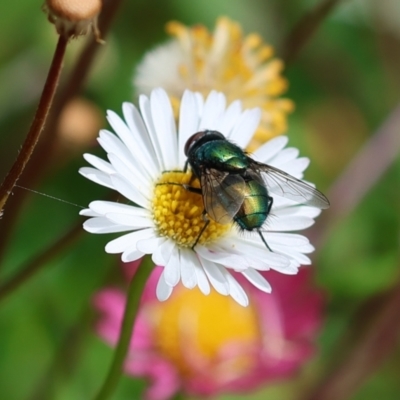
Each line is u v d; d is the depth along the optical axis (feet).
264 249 0.39
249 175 0.40
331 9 0.50
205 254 0.38
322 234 0.55
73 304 0.53
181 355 0.47
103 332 0.47
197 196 0.39
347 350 0.53
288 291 0.49
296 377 0.52
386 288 0.53
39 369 0.52
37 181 0.48
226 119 0.41
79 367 0.51
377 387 0.55
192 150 0.40
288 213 0.40
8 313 0.53
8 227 0.47
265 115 0.45
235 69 0.45
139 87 0.45
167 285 0.37
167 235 0.39
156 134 0.40
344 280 0.52
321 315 0.50
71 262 0.54
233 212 0.39
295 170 0.41
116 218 0.37
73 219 0.55
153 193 0.39
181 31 0.46
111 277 0.51
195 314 0.47
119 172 0.38
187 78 0.45
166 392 0.46
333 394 0.53
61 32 0.33
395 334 0.53
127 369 0.47
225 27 0.46
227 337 0.47
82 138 0.47
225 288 0.37
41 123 0.34
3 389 0.52
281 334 0.48
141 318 0.47
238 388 0.46
